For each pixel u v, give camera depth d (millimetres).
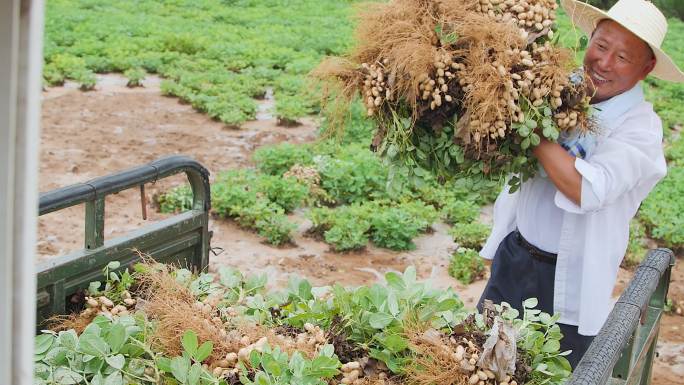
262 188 9242
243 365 2619
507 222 3969
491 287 3938
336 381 2758
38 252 7406
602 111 3494
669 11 30859
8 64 905
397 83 3178
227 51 18109
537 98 3104
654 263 3182
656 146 3506
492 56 3105
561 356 2939
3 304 951
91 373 2672
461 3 3230
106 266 3424
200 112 13234
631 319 2586
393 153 3279
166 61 16984
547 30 3201
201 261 4047
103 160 10445
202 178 3893
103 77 15344
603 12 3473
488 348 2568
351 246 8156
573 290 3656
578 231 3598
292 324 3070
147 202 8969
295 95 14617
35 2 903
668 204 10070
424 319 2898
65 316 3211
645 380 3656
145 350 2725
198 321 2850
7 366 965
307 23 24312
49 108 12609
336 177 9727
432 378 2590
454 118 3186
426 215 8969
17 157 922
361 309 3016
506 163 3256
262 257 7902
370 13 3301
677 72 3449
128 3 24391
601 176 3289
